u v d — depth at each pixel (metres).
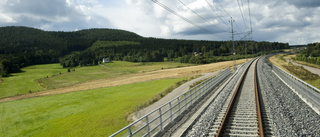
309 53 132.50
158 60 193.38
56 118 26.98
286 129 8.60
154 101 26.70
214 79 24.72
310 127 8.95
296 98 14.98
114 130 18.77
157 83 51.16
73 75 124.69
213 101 15.87
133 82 59.22
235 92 17.41
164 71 93.69
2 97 63.47
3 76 124.56
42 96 52.25
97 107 30.22
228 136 8.41
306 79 32.34
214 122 10.20
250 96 16.31
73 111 29.83
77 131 20.27
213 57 154.00
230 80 29.33
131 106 27.16
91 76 115.62
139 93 38.62
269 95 16.23
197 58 142.50
